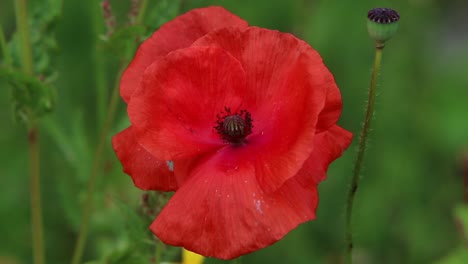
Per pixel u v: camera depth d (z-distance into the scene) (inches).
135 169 19.6
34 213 23.9
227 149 19.3
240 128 19.1
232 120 19.1
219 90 19.4
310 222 30.2
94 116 31.5
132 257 22.6
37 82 22.5
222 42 19.3
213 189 18.7
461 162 27.0
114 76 29.3
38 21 23.6
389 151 31.8
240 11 31.0
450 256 23.5
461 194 30.4
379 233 30.5
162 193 21.5
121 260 22.5
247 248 18.4
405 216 31.0
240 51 19.3
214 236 18.5
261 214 18.5
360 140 19.7
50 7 23.6
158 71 19.1
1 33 22.7
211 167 19.1
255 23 31.0
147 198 21.6
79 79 31.7
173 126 19.3
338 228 30.2
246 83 19.4
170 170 19.6
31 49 23.3
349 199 20.1
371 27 19.1
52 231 29.7
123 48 23.4
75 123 25.4
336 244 30.0
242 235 18.5
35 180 23.7
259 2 31.1
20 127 31.7
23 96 22.8
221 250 18.5
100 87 24.8
